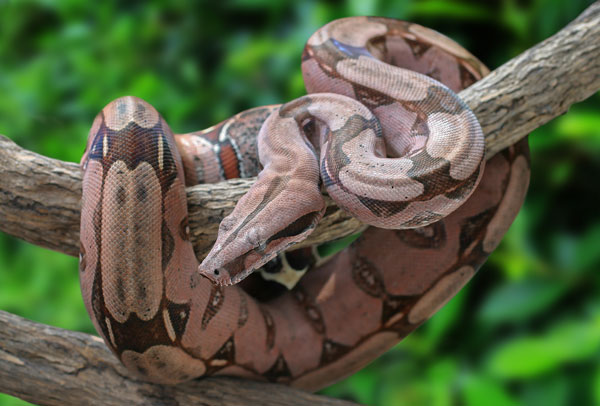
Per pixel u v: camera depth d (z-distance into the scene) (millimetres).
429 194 859
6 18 1796
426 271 934
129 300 862
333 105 912
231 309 904
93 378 906
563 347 1121
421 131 891
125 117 882
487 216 928
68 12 1669
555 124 1178
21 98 1581
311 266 958
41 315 1415
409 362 1232
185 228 884
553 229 1273
